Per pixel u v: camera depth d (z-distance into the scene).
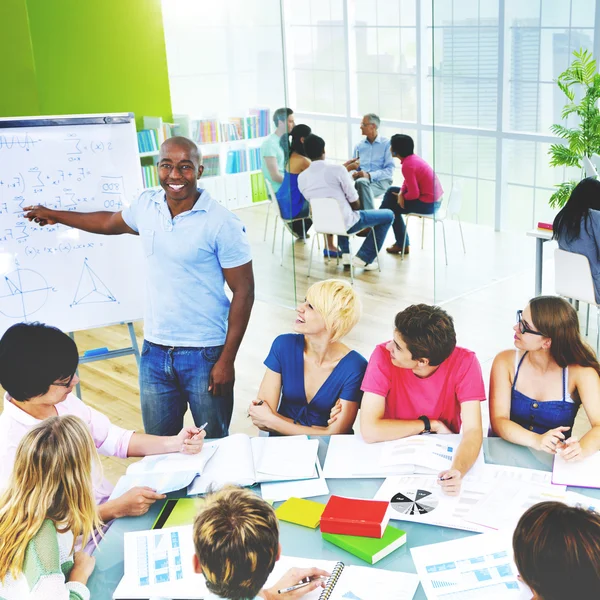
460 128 5.32
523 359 2.66
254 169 5.73
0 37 5.18
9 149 3.55
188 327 3.06
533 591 1.44
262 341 5.28
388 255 7.22
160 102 6.54
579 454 2.29
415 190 6.79
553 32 5.47
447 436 2.47
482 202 5.69
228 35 5.57
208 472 2.30
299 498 2.18
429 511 2.09
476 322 5.39
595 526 1.38
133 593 1.83
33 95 5.41
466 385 2.54
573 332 2.53
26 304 3.66
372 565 1.90
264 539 1.52
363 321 5.51
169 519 2.12
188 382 3.12
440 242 5.55
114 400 4.50
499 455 2.38
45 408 2.29
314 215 6.74
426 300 5.91
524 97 5.52
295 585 1.79
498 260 5.99
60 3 5.85
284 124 5.41
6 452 2.21
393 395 2.61
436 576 1.84
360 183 7.16
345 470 2.33
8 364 2.16
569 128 5.73
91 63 6.11
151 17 6.32
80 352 5.25
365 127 7.34
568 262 4.61
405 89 8.05
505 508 2.09
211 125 5.94
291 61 8.99
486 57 5.25
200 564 1.54
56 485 1.75
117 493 2.22
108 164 3.75
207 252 2.99
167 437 2.48
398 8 7.82
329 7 8.37
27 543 1.72
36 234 3.62
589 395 2.55
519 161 5.65
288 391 2.81
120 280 3.79
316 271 6.80
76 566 1.89
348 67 8.39
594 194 4.40
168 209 2.99
